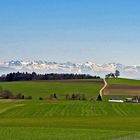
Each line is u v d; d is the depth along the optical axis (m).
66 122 85.25
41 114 113.31
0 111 119.44
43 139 49.66
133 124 80.94
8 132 57.75
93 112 121.31
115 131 62.75
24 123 81.56
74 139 49.88
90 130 63.84
